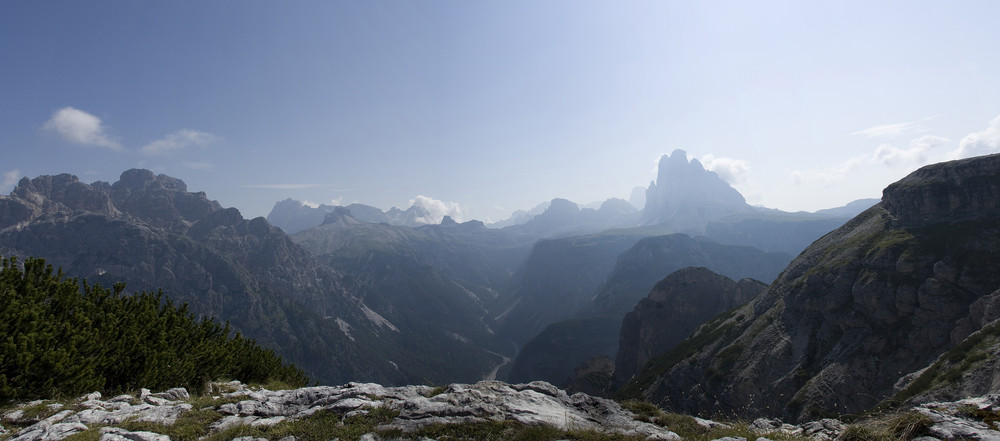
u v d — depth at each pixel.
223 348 27.12
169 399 17.64
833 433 13.81
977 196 81.12
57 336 19.09
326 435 11.91
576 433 11.84
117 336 21.42
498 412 13.28
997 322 46.59
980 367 42.31
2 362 16.02
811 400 66.94
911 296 72.56
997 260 69.50
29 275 21.30
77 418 13.81
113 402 16.17
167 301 27.92
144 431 12.36
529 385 16.28
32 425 13.52
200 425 13.32
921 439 11.01
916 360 66.44
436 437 11.62
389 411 13.40
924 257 76.75
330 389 16.19
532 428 12.05
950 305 68.12
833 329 79.69
